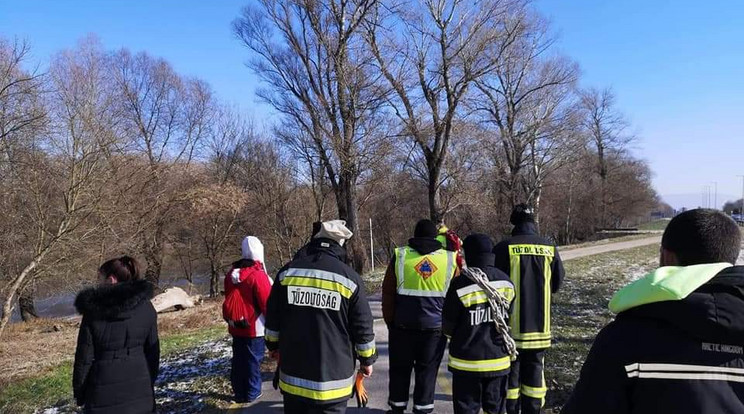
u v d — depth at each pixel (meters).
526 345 4.46
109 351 3.65
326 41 22.67
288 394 3.59
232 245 30.62
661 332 1.58
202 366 7.45
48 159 15.16
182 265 30.33
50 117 14.73
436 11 22.20
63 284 16.44
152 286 3.92
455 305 4.08
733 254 1.67
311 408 3.50
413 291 4.57
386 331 8.71
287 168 31.19
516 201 38.88
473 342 4.06
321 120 23.47
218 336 10.78
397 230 42.59
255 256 5.63
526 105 33.03
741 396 1.51
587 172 52.84
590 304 10.80
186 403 5.68
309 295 3.57
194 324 14.08
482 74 23.23
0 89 13.29
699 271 1.56
